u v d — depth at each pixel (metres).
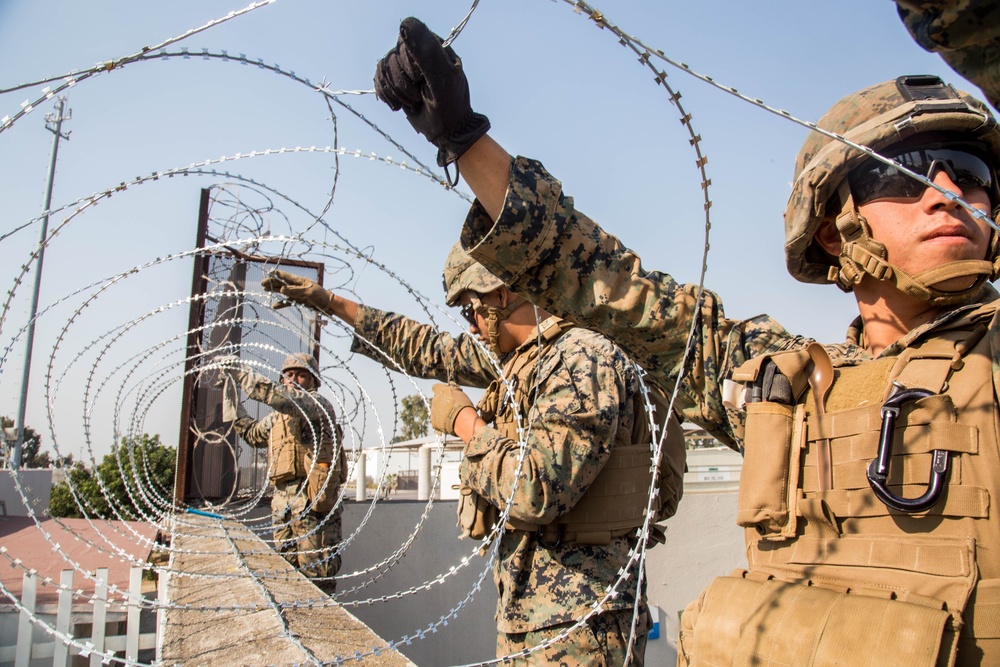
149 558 4.46
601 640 2.30
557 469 2.24
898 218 1.29
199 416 6.65
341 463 5.87
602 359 2.43
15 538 8.79
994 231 1.29
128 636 4.07
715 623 1.24
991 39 0.80
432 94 1.40
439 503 5.95
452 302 3.03
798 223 1.43
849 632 1.04
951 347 1.17
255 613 2.41
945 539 1.05
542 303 1.68
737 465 7.80
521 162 1.55
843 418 1.22
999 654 0.98
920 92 1.31
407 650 5.69
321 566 5.53
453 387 2.87
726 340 1.64
